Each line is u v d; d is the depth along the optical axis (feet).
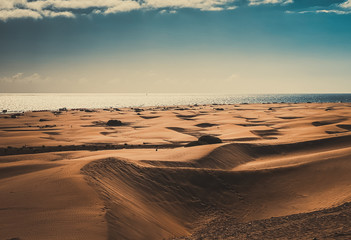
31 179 82.99
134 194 87.35
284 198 99.19
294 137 244.22
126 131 320.09
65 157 163.02
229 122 382.63
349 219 50.24
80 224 54.29
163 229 67.56
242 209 93.35
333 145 195.83
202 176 109.19
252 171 116.67
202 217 87.56
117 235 53.36
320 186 104.42
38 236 48.65
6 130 313.53
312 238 41.91
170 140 256.73
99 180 85.30
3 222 54.29
